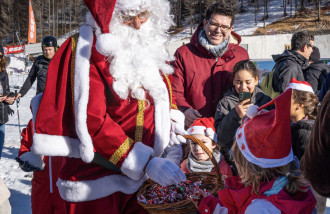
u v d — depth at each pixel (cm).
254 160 148
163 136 188
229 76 292
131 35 181
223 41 293
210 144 235
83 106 165
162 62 196
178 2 5528
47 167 250
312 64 388
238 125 240
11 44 6062
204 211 162
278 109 139
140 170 165
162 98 184
